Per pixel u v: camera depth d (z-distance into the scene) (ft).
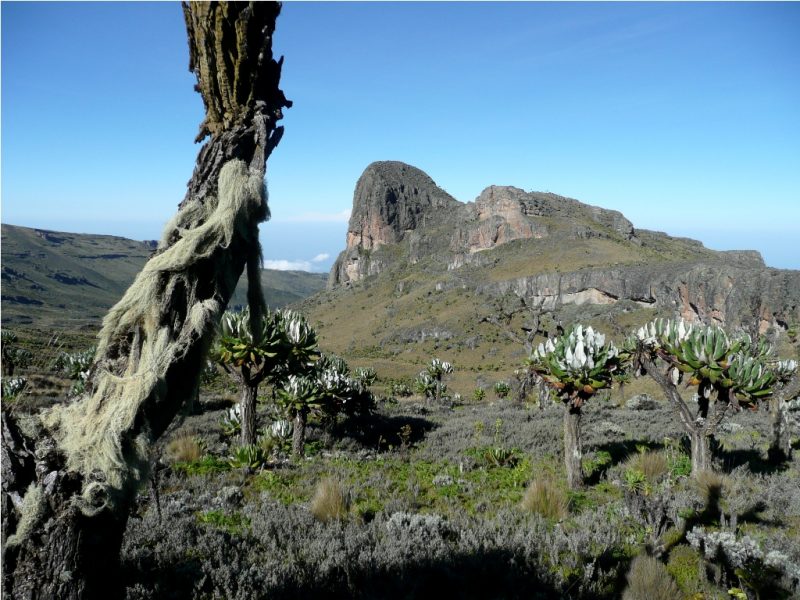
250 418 33.24
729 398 24.39
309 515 21.22
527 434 40.70
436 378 95.30
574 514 22.38
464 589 14.82
